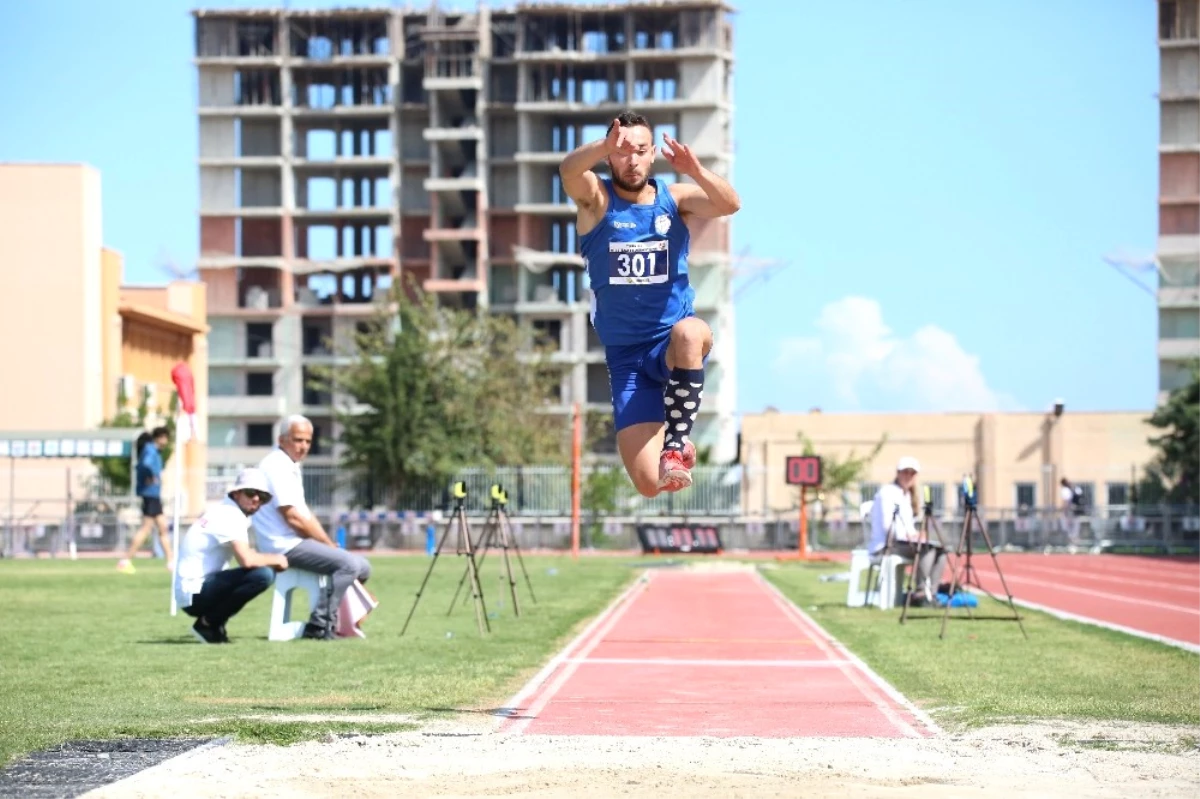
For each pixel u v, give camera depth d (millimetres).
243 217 174375
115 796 12789
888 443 132375
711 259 168750
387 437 100438
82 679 21609
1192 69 164000
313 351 173250
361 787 13367
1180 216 163875
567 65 173750
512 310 171000
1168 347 162625
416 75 177125
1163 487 98562
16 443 72188
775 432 133000
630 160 15445
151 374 103500
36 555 78438
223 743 15625
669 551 85750
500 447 110125
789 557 79062
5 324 92188
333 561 28344
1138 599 44438
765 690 21344
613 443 165000
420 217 174750
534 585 49969
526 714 18641
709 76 169750
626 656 26281
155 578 52438
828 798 12820
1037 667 23797
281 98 174250
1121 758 15008
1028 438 132125
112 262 95500
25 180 92500
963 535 34031
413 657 25047
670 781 13695
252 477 27891
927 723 17828
